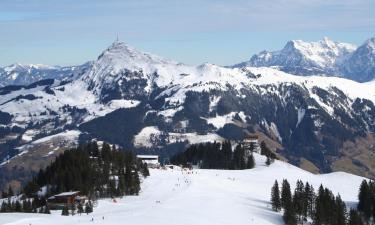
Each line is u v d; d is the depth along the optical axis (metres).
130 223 186.50
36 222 185.75
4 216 198.12
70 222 187.12
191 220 198.62
